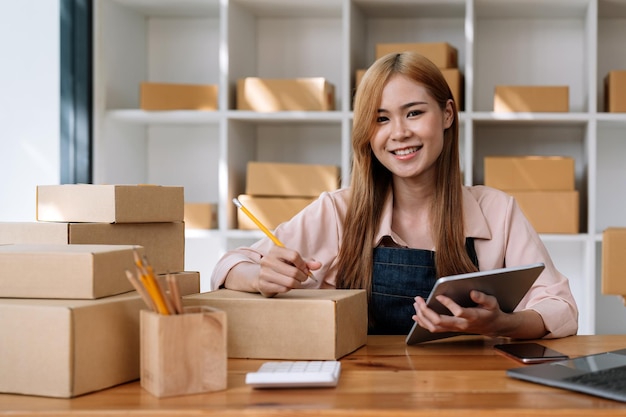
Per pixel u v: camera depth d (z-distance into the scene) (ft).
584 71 10.25
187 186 11.10
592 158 9.43
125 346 3.56
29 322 3.34
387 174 5.75
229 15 9.84
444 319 4.16
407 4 9.88
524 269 4.19
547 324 4.68
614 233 5.71
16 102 9.78
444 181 5.64
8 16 9.74
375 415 3.01
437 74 5.40
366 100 5.37
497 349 4.23
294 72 10.90
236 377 3.62
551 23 10.50
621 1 9.57
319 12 10.52
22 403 3.21
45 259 3.58
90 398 3.28
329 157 10.85
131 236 4.44
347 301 4.16
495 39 10.60
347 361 3.99
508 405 3.08
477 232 5.64
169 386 3.27
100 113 9.89
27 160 9.78
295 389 3.38
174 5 10.37
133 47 10.73
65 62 9.69
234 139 10.00
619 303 10.52
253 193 9.67
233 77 10.03
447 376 3.63
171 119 10.08
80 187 4.38
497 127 10.48
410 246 5.79
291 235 5.88
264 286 4.19
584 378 3.39
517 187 9.38
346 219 5.71
